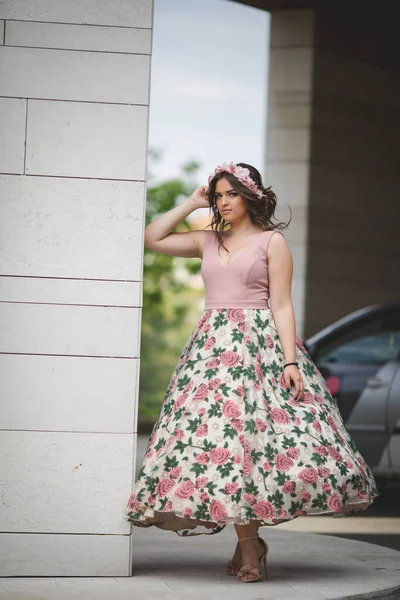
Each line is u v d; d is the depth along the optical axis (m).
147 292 23.11
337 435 6.08
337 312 17.42
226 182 6.21
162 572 6.28
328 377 10.75
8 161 6.05
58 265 6.05
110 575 6.03
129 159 6.09
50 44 6.08
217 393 5.93
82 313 6.06
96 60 6.09
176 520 6.19
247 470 5.75
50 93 6.07
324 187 17.09
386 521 9.80
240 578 6.05
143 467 5.98
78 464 6.01
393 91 17.86
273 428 5.89
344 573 6.46
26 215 6.05
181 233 6.49
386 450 10.49
